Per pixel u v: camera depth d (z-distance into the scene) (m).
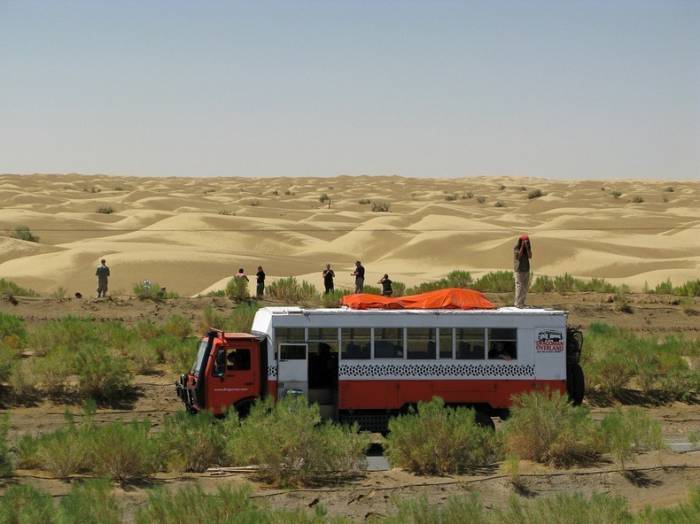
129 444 19.23
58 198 174.00
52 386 28.31
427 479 19.41
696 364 34.28
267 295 49.28
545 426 21.08
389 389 23.84
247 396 23.50
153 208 153.62
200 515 14.76
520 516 14.89
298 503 17.70
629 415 22.67
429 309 24.59
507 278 51.78
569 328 25.22
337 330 23.81
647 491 18.67
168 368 32.34
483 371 24.11
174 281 69.38
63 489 17.95
